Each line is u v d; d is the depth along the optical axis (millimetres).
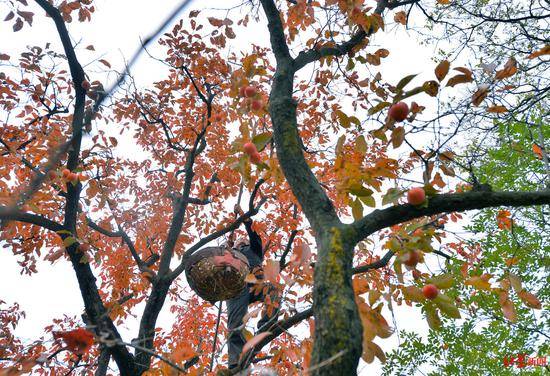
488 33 5074
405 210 2584
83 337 2428
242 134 3559
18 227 6465
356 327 2045
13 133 6336
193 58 6309
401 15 5500
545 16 4531
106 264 7395
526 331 6262
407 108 2945
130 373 4965
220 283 4375
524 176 5219
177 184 7688
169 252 5859
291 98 3225
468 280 3340
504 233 6020
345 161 3088
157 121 6422
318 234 2455
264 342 4078
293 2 5496
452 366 6422
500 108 3432
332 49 4680
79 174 5398
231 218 6641
